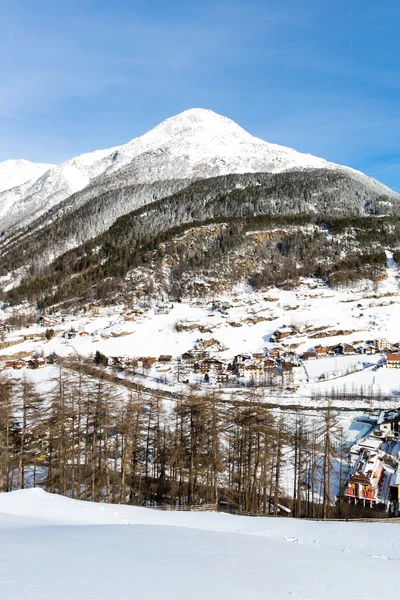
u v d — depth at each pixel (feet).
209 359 559.38
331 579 56.80
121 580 49.96
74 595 43.78
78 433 207.62
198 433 197.77
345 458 281.74
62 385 236.22
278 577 55.52
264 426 198.90
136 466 207.51
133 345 648.38
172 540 76.69
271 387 466.29
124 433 198.39
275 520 114.42
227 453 226.17
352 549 88.53
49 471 202.08
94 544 69.41
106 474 192.65
